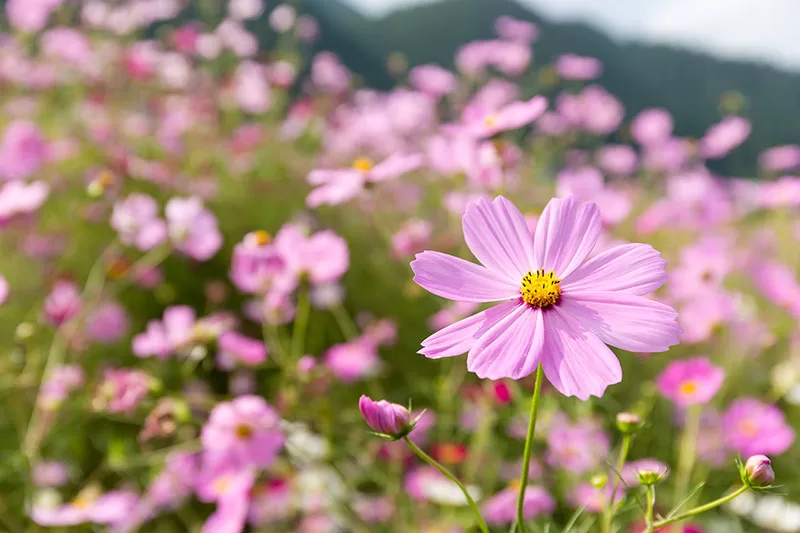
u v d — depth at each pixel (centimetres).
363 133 181
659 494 77
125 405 71
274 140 190
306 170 170
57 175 135
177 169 156
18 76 180
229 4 216
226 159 172
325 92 225
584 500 69
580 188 104
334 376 87
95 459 87
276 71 204
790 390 98
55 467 81
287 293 82
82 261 119
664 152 198
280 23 227
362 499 83
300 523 79
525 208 141
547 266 44
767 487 42
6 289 70
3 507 74
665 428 89
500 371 42
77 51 183
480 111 72
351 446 84
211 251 94
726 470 84
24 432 80
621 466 50
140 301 117
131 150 159
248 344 80
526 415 76
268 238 83
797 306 105
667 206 160
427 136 182
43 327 95
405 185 154
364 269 132
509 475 81
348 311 121
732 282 137
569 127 190
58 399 76
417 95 183
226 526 66
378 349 112
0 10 196
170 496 75
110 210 127
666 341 42
